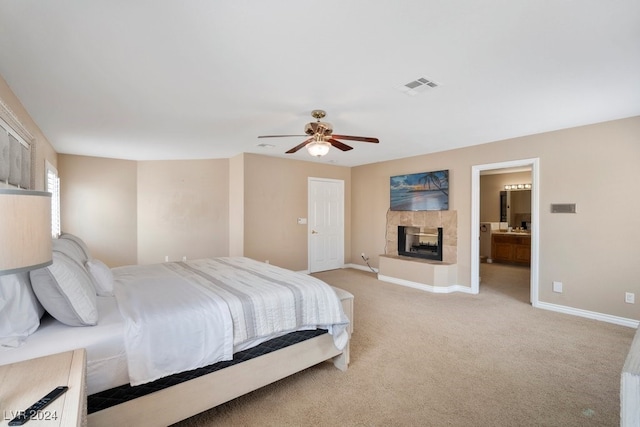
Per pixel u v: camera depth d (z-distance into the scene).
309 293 2.26
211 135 4.09
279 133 4.00
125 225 5.72
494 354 2.71
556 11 1.60
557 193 3.84
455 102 2.89
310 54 2.03
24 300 1.47
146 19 1.64
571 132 3.73
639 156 3.29
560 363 2.55
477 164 4.64
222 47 1.94
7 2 1.48
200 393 1.77
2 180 2.33
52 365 1.19
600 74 2.32
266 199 5.61
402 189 5.65
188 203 5.94
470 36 1.83
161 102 2.88
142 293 2.13
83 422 1.12
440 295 4.60
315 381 2.30
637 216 3.31
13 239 0.97
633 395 0.82
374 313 3.79
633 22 1.69
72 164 5.25
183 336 1.71
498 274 6.12
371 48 1.96
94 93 2.66
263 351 2.03
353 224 6.80
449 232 4.98
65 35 1.79
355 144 4.64
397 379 2.33
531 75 2.34
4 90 2.39
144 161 5.87
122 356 1.55
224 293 2.11
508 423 1.85
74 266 1.74
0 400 0.96
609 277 3.48
